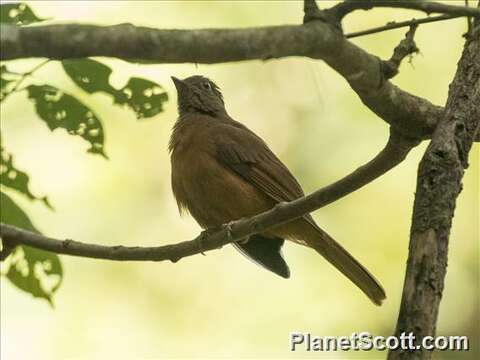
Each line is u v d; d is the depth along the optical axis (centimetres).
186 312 1291
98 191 1330
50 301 698
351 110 1356
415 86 1350
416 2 588
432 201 604
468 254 1240
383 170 677
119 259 715
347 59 571
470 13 597
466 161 630
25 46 492
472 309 1207
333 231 1281
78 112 683
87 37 497
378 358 1148
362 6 562
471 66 668
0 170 708
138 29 507
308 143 1360
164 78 1395
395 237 1275
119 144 1362
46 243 675
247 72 1445
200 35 515
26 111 1284
